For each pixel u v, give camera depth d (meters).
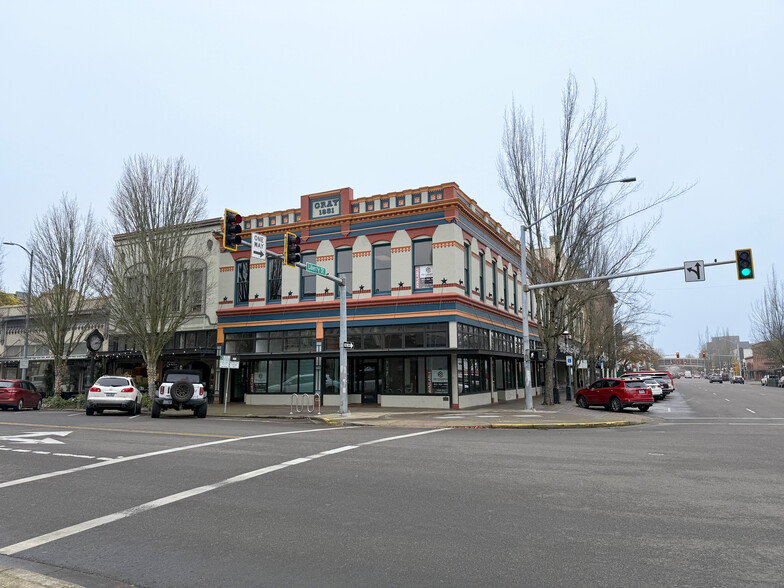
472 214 28.64
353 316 28.11
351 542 5.83
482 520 6.58
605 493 7.89
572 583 4.66
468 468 9.91
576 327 41.78
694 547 5.53
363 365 28.50
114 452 11.95
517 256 37.62
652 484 8.48
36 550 5.71
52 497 7.93
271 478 9.11
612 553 5.38
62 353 31.48
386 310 27.42
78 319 32.50
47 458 11.19
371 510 7.08
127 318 27.50
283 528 6.36
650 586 4.57
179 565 5.25
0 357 39.31
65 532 6.30
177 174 27.77
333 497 7.79
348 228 28.88
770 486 8.32
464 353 26.09
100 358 34.22
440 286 26.50
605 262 31.70
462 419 20.78
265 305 30.47
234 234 16.06
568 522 6.45
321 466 10.18
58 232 31.20
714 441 14.07
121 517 6.89
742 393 49.38
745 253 18.80
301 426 18.94
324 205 29.92
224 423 19.72
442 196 27.14
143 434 15.37
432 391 26.45
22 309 39.59
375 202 28.64
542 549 5.52
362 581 4.78
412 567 5.09
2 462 10.76
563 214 27.83
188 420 21.08
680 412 26.83
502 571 4.95
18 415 23.31
